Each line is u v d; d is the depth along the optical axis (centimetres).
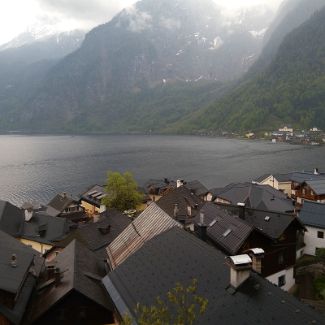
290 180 12088
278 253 5050
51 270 4250
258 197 8700
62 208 11550
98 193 12744
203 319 2428
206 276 2819
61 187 17900
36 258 4744
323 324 2217
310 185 9244
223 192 9731
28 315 3722
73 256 4459
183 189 8731
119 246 4731
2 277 3694
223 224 5081
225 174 19675
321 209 6519
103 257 5828
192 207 8056
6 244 4519
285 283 5188
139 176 19988
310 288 5038
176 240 3494
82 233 6562
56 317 3722
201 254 3095
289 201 8675
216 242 4828
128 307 3055
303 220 6462
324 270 5409
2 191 17275
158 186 13250
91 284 4050
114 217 7212
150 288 3089
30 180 19600
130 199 10819
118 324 3462
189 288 2311
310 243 6412
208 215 5584
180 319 2094
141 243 4344
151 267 3344
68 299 3750
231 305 2438
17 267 3988
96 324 3806
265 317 2308
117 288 3381
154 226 4494
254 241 4738
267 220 5438
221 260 2889
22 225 8394
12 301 3541
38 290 4116
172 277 3045
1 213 8238
